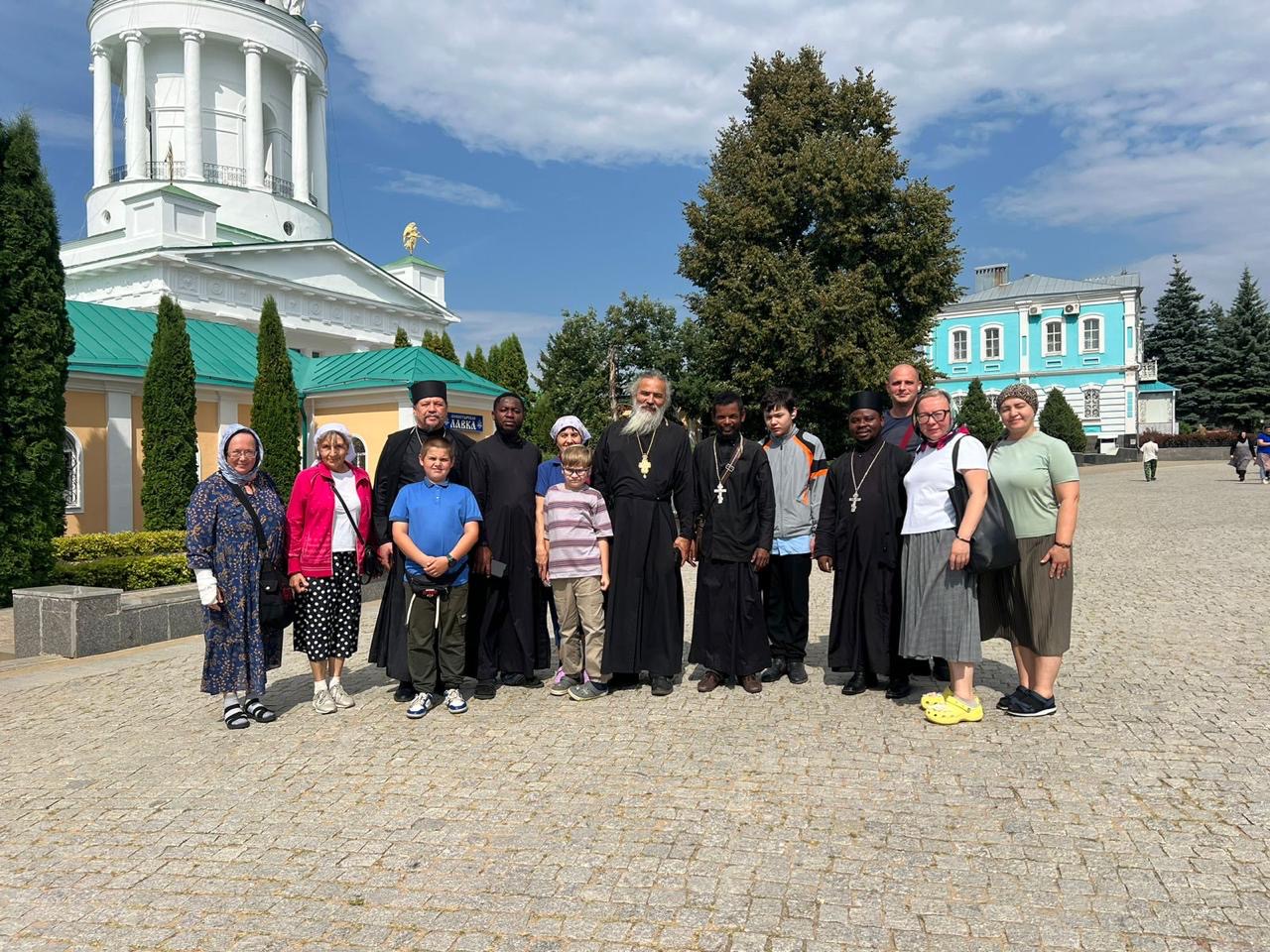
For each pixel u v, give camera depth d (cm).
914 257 2620
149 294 3148
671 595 598
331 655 573
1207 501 2142
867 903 318
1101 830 373
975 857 352
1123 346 5000
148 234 3312
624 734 514
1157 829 373
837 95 2762
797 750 479
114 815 414
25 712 598
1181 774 432
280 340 1811
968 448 514
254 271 3447
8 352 1017
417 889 337
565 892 330
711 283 2762
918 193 2600
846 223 2578
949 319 5403
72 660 761
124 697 633
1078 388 5116
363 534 593
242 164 3862
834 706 563
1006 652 729
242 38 3738
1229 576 1041
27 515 1030
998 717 532
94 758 498
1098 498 2412
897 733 504
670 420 624
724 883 335
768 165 2636
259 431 1791
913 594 532
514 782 440
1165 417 5375
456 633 566
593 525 599
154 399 1574
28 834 395
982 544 497
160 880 349
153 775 466
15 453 1021
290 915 320
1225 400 5494
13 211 1019
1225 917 304
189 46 3628
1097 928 299
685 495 608
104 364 1620
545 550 608
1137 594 949
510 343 3005
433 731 530
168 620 860
